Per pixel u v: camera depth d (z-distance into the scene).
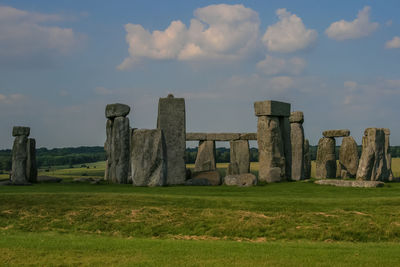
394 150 112.06
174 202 19.53
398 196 21.86
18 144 30.23
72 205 19.06
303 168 37.44
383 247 14.08
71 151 147.88
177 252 12.80
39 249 13.15
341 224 16.75
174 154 28.92
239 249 13.30
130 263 11.54
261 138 31.78
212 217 17.59
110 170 32.75
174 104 29.38
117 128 31.98
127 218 17.62
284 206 18.91
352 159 40.06
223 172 54.41
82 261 11.85
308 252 12.88
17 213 18.17
